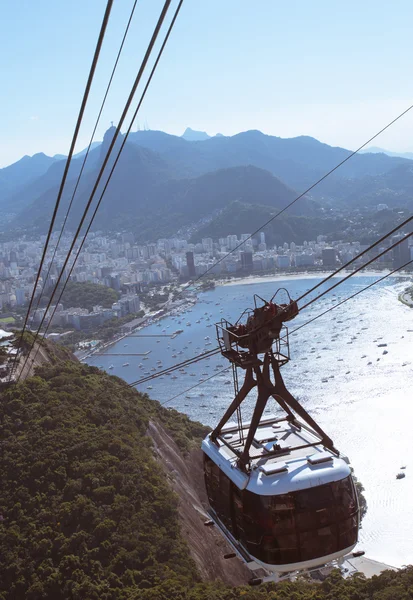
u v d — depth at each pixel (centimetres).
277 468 1184
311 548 1163
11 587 4097
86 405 6344
